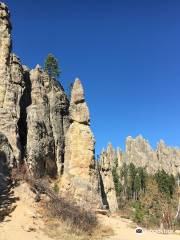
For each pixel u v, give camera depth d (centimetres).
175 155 19675
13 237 2177
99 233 2817
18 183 2930
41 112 4416
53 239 2325
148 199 8250
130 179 11325
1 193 2752
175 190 9844
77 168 4331
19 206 2648
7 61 4150
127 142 19900
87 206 3744
